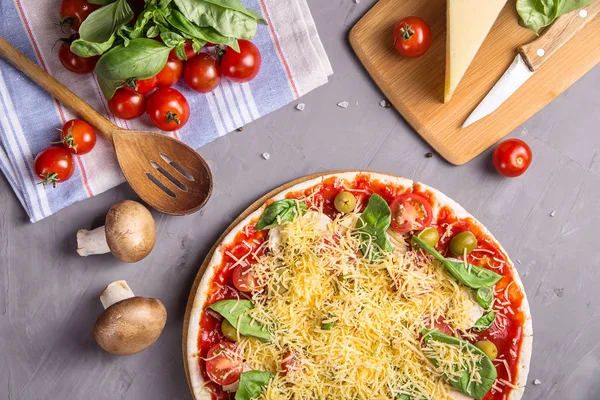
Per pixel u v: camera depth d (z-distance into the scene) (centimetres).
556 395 85
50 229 83
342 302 77
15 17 80
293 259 78
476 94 83
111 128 78
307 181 80
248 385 75
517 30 83
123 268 83
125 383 82
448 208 80
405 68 83
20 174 80
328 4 84
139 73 73
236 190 84
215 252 79
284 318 77
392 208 79
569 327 85
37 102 81
